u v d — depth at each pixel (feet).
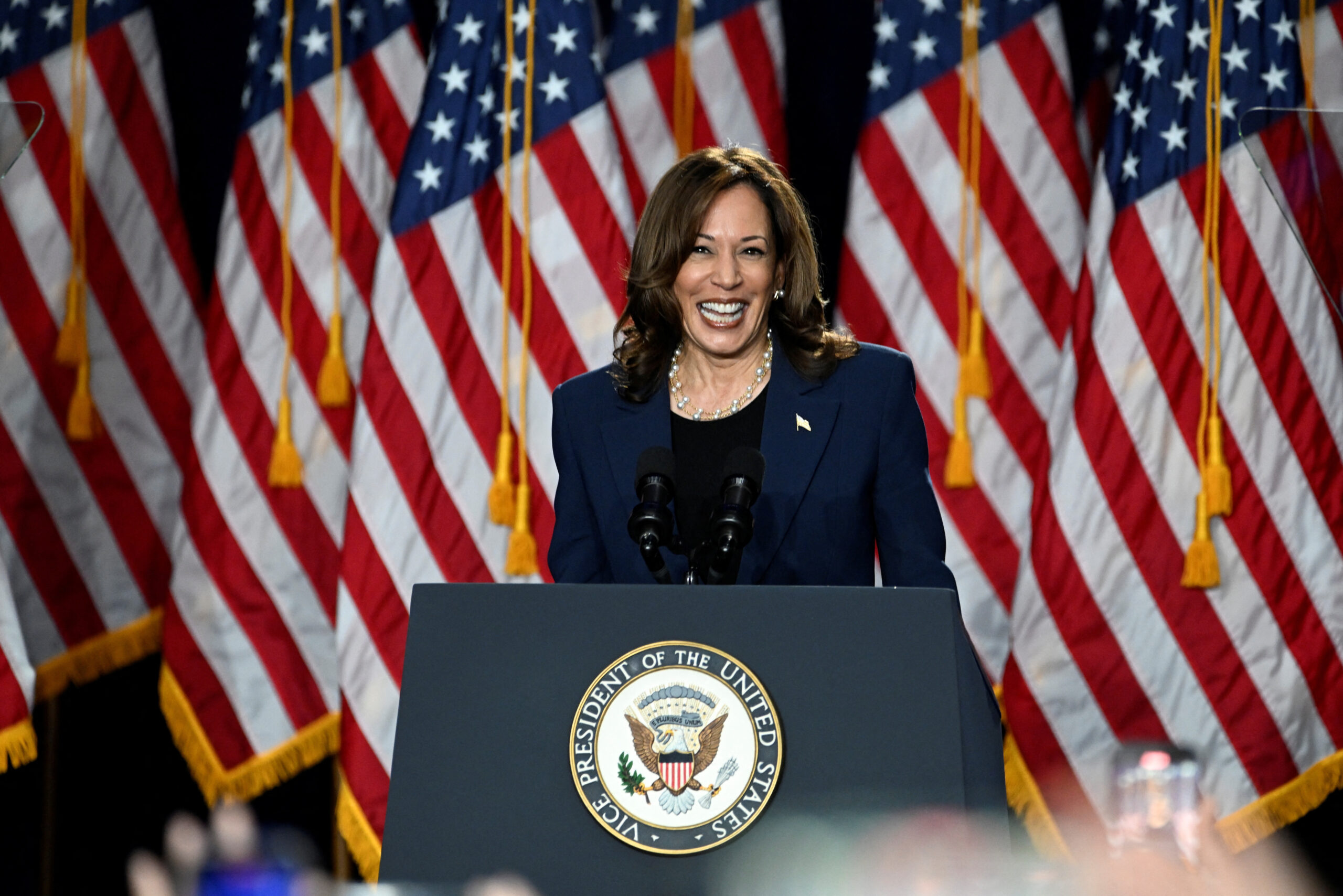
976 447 49.01
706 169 26.43
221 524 49.16
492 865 17.69
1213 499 45.42
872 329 48.96
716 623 18.60
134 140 52.16
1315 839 52.16
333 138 50.88
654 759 17.97
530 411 48.16
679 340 27.55
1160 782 42.42
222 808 47.70
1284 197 27.07
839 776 17.74
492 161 49.47
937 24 49.98
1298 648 45.83
